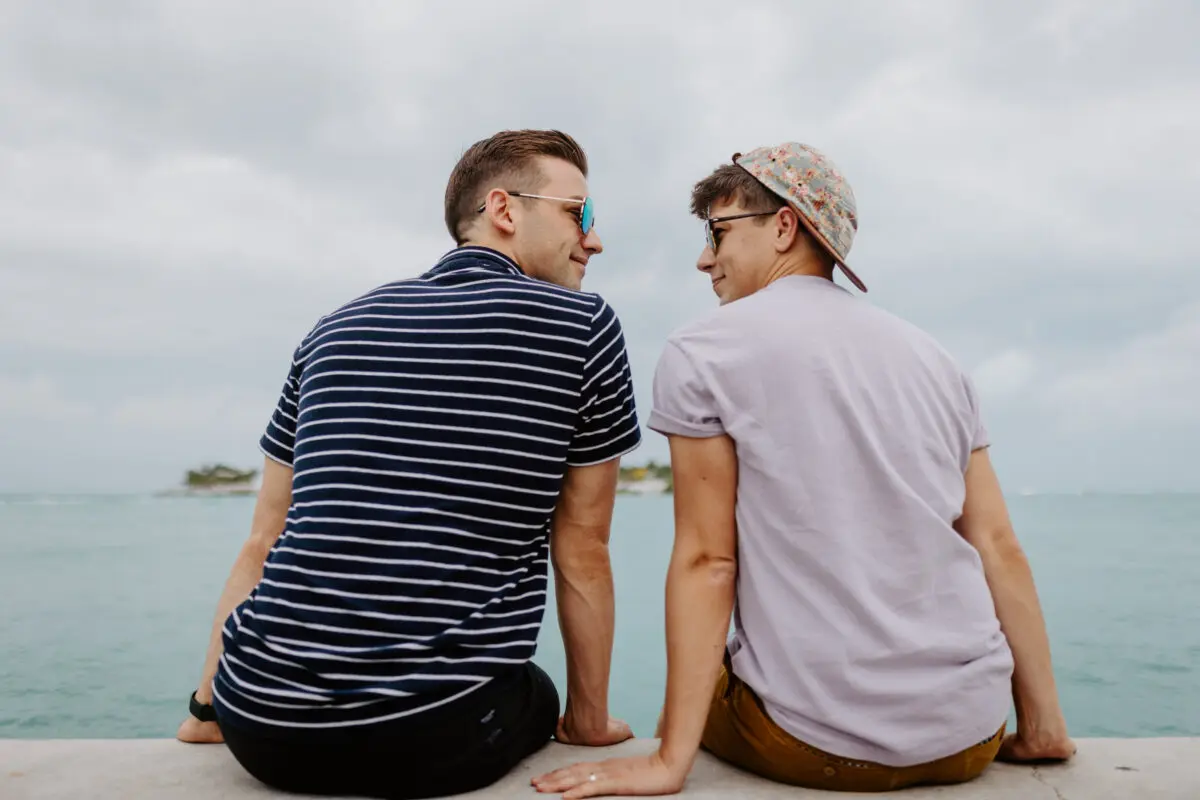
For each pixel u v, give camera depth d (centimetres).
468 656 141
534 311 155
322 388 152
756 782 155
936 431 155
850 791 149
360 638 137
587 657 171
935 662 144
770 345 152
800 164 169
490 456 147
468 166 188
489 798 145
